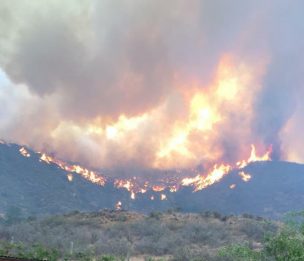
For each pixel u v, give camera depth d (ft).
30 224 351.25
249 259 61.57
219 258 168.55
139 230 331.77
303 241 57.77
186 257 211.82
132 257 244.83
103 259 208.44
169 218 390.83
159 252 255.29
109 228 348.59
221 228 322.34
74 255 209.26
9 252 183.83
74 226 358.84
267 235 61.00
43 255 183.01
